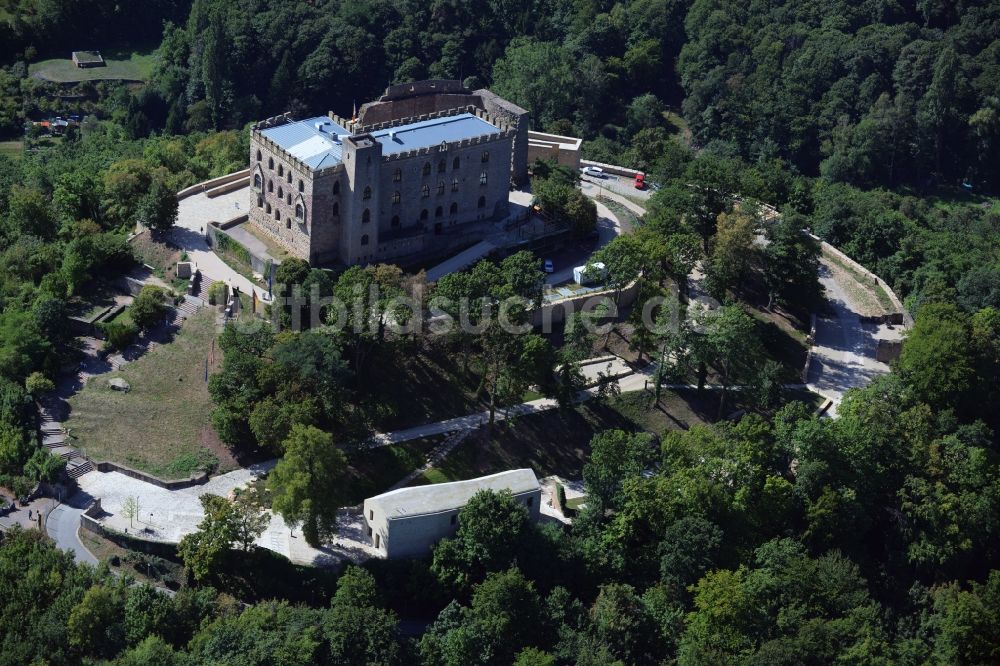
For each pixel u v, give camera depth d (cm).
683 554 18475
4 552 17400
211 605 17212
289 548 18488
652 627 17762
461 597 18238
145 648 16038
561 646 17300
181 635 16888
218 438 19762
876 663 17262
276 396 19462
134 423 19888
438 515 18488
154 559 17862
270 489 18162
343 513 19312
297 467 18012
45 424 19788
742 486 19588
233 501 18400
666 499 19125
